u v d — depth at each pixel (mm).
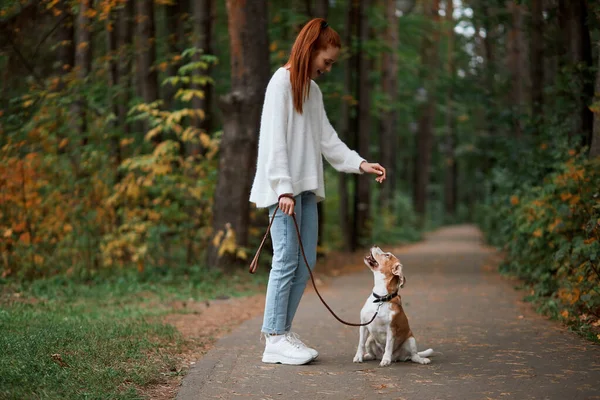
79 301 7723
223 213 10422
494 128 14539
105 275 9742
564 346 5254
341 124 16641
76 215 9828
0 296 7562
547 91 10008
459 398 3834
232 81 10484
